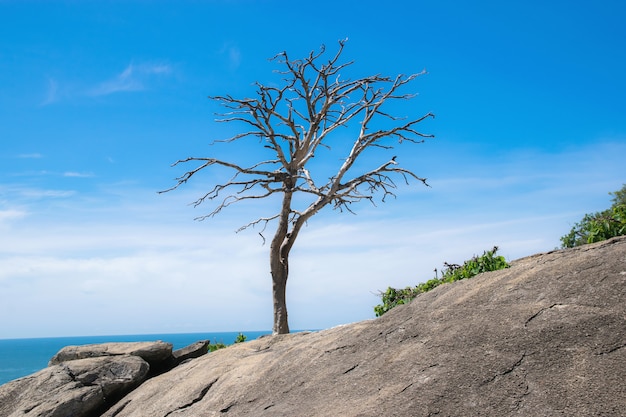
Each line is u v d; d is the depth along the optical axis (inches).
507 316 279.7
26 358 5521.7
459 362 259.9
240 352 491.8
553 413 211.5
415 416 235.8
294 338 505.0
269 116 745.6
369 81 809.5
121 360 540.7
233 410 357.7
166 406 427.5
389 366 291.4
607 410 205.5
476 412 226.4
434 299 350.6
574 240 414.6
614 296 261.3
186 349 605.0
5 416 487.5
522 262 385.1
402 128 790.5
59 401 480.1
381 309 510.0
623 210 372.8
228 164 745.0
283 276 730.8
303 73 771.4
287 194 741.9
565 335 248.5
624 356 226.2
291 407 309.9
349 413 260.7
